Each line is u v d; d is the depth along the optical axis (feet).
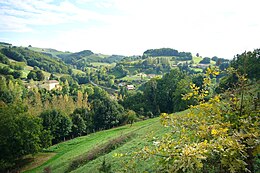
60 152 158.92
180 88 199.93
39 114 222.07
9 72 507.30
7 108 145.28
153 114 275.59
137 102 300.61
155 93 282.36
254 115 21.90
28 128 139.64
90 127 247.50
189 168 16.14
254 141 17.35
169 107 276.82
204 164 18.78
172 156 17.88
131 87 524.93
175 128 22.66
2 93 310.04
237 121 21.93
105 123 253.44
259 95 23.47
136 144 86.84
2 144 131.64
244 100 24.03
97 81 629.92
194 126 22.15
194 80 216.13
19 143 135.03
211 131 19.63
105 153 100.42
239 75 26.21
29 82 496.64
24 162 145.18
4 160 132.87
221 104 24.00
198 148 16.25
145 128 118.01
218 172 18.57
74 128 230.68
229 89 26.08
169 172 16.35
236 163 16.67
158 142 20.79
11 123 134.82
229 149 16.52
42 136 156.25
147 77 626.23
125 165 24.77
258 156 23.75
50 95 380.58
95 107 263.08
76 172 83.41
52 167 113.19
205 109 23.58
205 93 25.90
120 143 104.99
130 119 228.02
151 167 47.57
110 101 268.41
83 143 166.40
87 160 99.09
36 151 140.97
